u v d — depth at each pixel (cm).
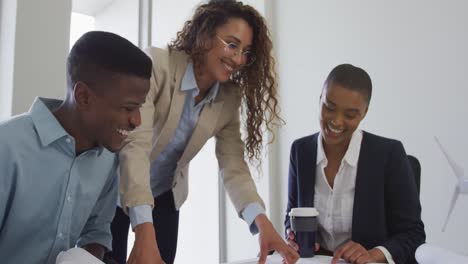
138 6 275
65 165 88
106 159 98
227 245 313
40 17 205
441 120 218
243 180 133
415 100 229
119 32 272
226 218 314
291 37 301
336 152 131
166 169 143
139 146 108
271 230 113
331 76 121
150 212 98
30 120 87
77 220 94
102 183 98
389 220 129
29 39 202
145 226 95
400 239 117
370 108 250
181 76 128
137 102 83
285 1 306
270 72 139
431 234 220
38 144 85
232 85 140
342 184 129
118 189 104
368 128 251
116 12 273
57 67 209
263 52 135
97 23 276
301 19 295
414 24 231
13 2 201
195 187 330
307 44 290
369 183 126
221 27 124
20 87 199
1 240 85
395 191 126
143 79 82
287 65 303
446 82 216
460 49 211
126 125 84
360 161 128
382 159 127
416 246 118
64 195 88
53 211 87
